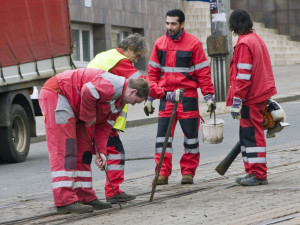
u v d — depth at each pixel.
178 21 18.53
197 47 18.59
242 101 17.42
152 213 14.78
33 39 27.23
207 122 18.77
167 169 18.66
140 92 14.95
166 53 18.73
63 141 15.12
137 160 24.75
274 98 43.22
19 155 26.61
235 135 29.69
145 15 62.03
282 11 74.56
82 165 15.59
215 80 42.84
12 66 26.12
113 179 16.36
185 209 14.97
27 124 27.50
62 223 14.48
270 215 13.68
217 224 13.26
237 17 17.64
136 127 36.28
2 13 25.95
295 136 28.12
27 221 14.98
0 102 26.19
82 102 14.72
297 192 16.00
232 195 16.20
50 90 15.11
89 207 15.28
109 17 56.72
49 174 23.12
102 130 15.51
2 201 17.80
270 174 18.98
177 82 18.66
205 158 23.78
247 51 17.25
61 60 28.28
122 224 13.91
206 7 70.38
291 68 65.75
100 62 16.17
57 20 28.14
